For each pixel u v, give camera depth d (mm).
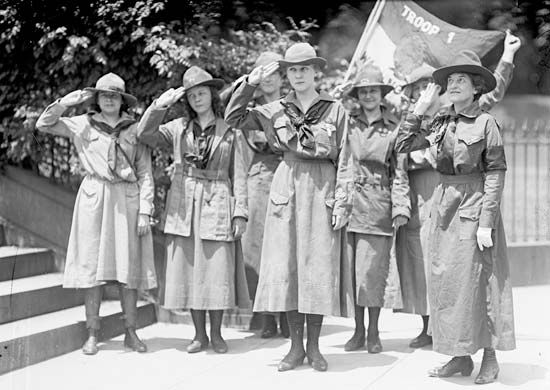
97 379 5406
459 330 5125
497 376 5363
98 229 6168
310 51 5637
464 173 5234
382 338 6727
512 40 6613
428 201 6258
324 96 5719
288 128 5609
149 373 5559
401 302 6148
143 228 6227
